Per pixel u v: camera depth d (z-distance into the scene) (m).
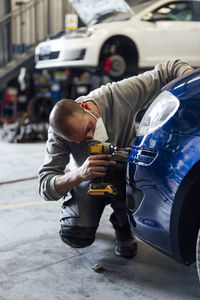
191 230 1.32
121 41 5.31
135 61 5.49
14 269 1.67
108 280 1.58
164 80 1.75
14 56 8.16
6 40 8.03
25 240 2.00
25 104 8.55
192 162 1.20
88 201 1.70
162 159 1.30
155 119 1.40
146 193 1.38
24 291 1.49
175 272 1.67
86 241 1.74
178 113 1.30
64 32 5.70
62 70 6.13
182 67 1.70
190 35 5.61
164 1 5.50
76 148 1.70
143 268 1.70
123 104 1.71
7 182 3.25
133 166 1.45
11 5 8.48
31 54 7.50
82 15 5.11
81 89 7.67
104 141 1.63
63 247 1.92
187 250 1.34
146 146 1.39
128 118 1.75
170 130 1.30
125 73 5.58
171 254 1.36
